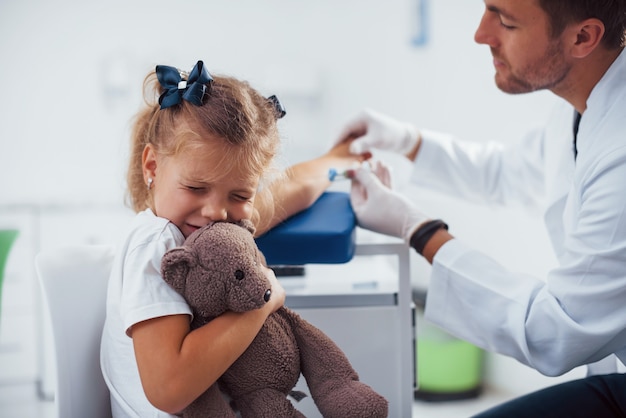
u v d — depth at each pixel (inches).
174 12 114.5
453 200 90.9
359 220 51.1
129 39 114.4
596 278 42.9
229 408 33.1
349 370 35.7
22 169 115.5
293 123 114.0
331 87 114.7
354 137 63.8
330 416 34.4
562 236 53.0
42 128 115.2
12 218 101.0
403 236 49.8
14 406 94.3
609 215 42.3
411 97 111.7
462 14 104.9
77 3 113.2
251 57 115.4
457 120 107.2
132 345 34.6
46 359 97.3
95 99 115.1
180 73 37.5
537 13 45.0
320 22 114.3
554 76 47.5
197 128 33.1
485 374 92.4
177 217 34.3
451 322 48.9
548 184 56.6
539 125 62.9
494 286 46.8
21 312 101.3
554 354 44.5
